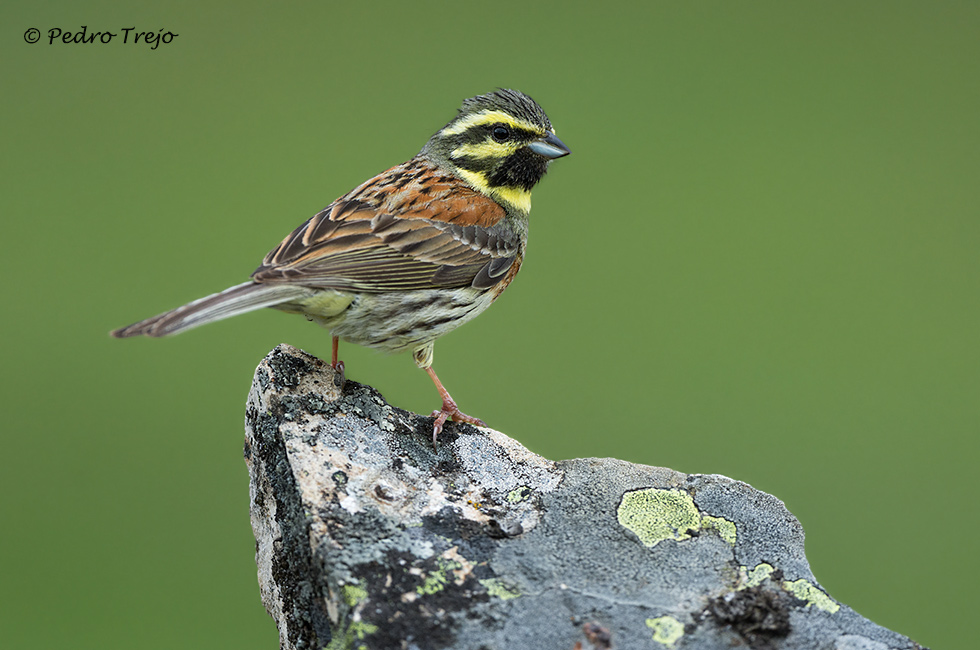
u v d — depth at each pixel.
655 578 8.52
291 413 9.75
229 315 9.52
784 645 7.91
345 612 7.94
